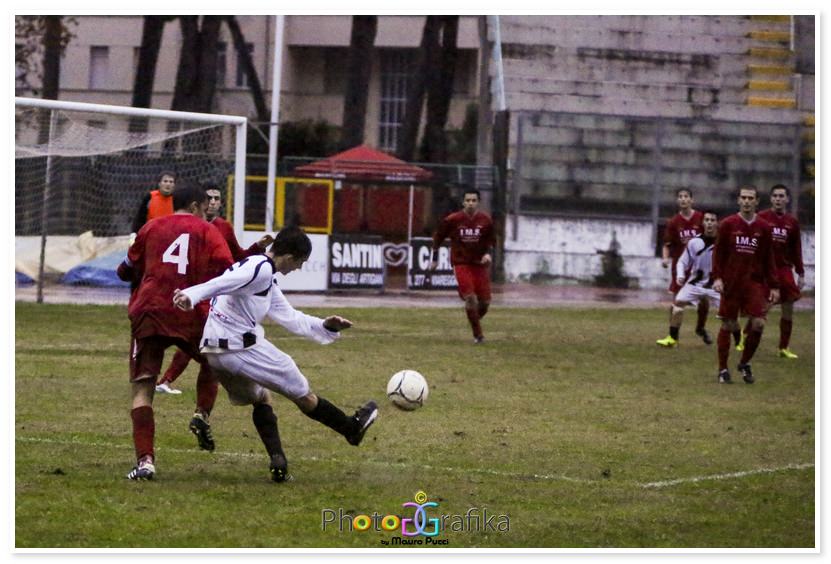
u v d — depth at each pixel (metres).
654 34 96.62
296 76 125.31
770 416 29.69
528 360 40.22
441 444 24.66
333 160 81.06
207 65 92.94
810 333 54.28
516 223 82.94
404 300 66.19
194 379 33.12
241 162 51.28
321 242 68.75
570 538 17.89
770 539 18.20
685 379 36.62
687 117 93.75
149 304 20.62
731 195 86.62
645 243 83.75
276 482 20.55
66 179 74.44
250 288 19.91
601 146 84.12
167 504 18.83
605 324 55.06
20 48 107.88
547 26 95.31
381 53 127.38
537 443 25.12
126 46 122.62
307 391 20.69
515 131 84.44
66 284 66.31
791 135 87.00
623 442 25.55
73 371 33.59
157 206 32.56
